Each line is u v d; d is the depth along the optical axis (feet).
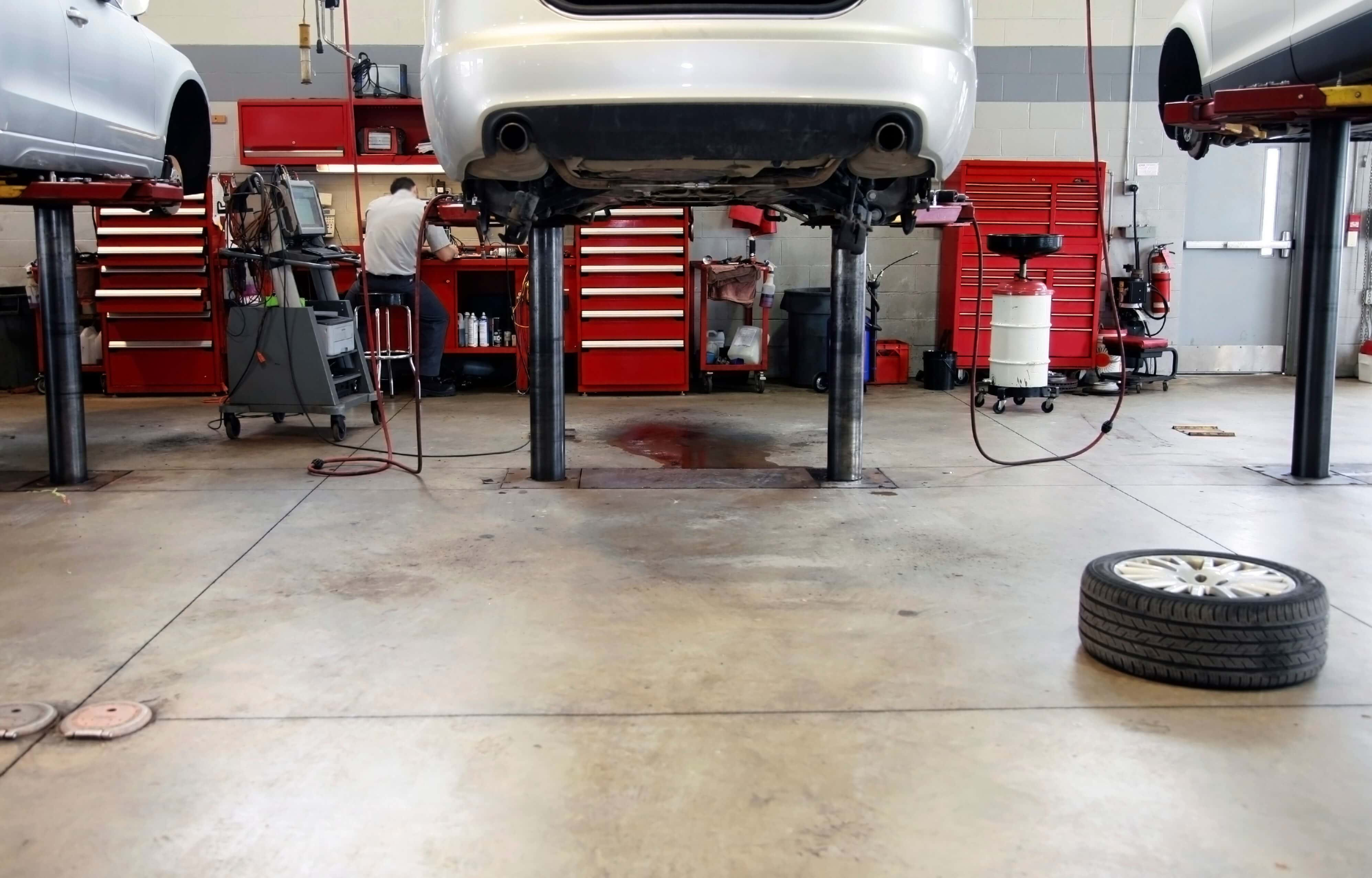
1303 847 5.16
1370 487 13.48
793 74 8.14
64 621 8.43
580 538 10.97
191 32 24.40
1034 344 20.03
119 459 15.37
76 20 12.01
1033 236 19.29
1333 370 13.70
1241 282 26.71
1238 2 13.05
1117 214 25.94
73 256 13.46
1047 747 6.21
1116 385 23.45
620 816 5.45
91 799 5.63
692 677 7.27
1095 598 7.53
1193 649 7.03
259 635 8.11
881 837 5.25
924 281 26.17
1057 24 25.16
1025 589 9.27
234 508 12.29
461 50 8.37
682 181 9.76
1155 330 26.50
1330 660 7.58
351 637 8.07
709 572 9.79
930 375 24.04
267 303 17.19
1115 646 7.34
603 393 23.17
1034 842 5.21
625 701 6.86
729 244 25.81
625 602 8.91
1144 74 25.38
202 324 22.52
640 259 22.41
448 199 13.74
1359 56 10.87
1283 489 13.35
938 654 7.70
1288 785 5.77
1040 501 12.70
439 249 22.40
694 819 5.42
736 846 5.17
